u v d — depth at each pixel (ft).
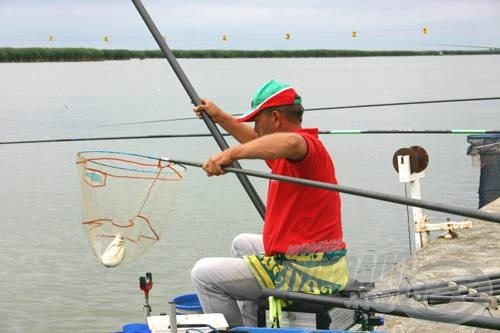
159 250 37.93
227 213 44.21
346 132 26.68
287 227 16.75
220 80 193.06
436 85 153.69
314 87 154.40
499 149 33.68
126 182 17.70
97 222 17.81
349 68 283.59
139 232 17.79
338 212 17.08
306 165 16.40
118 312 31.45
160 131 78.59
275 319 16.56
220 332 15.93
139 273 35.45
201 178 53.83
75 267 36.37
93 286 33.88
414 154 28.66
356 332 15.83
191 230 40.78
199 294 17.34
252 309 17.80
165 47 21.18
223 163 16.53
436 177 53.21
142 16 21.47
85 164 17.72
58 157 65.05
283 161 16.89
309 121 88.07
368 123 84.69
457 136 72.64
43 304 32.30
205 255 37.50
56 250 38.93
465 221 30.01
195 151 65.16
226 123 20.30
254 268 16.93
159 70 284.00
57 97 137.90
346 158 62.54
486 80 170.71
